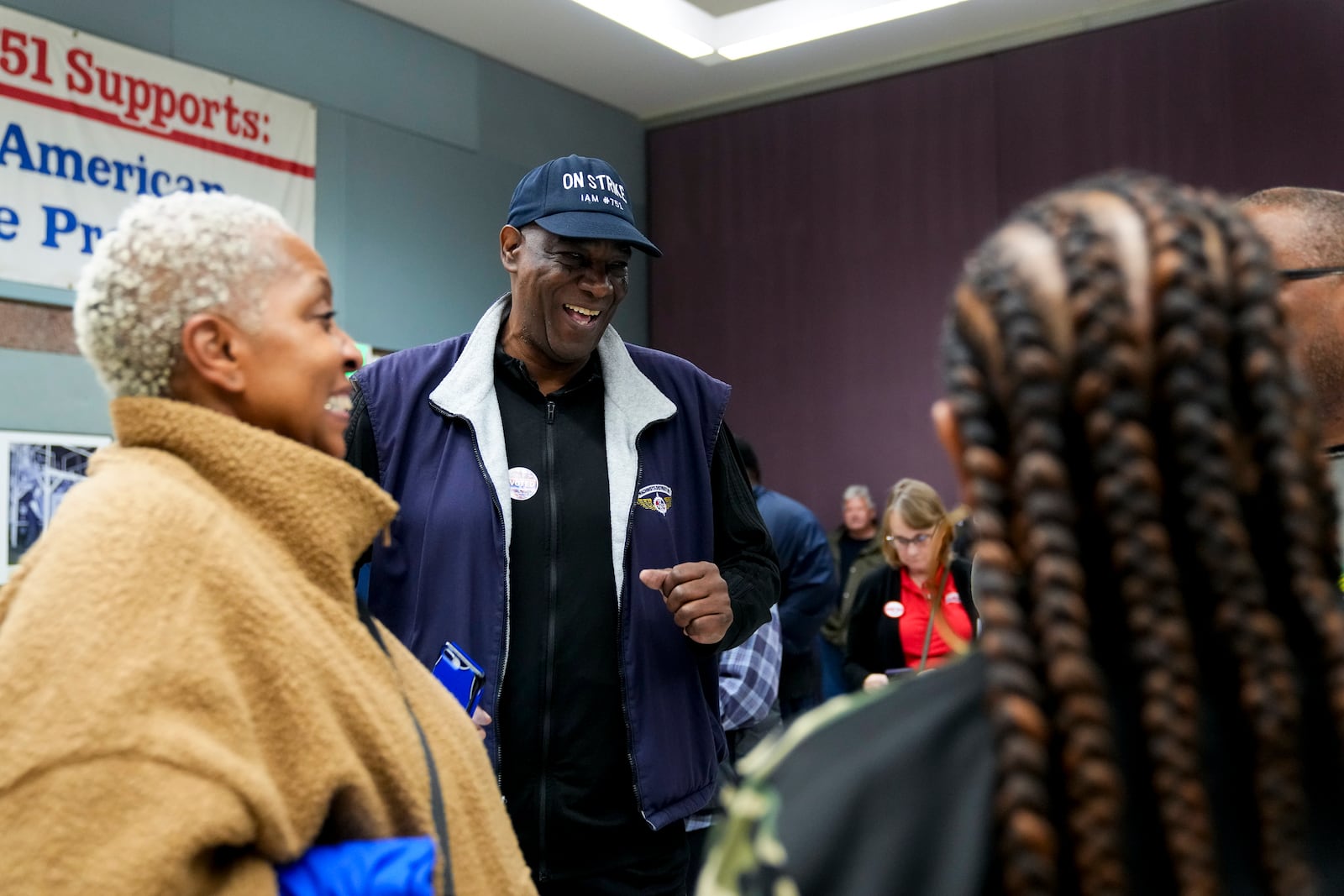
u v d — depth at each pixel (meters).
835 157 6.30
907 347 6.02
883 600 3.28
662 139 6.95
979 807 0.46
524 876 1.04
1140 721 0.47
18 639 0.72
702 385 1.77
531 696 1.53
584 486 1.62
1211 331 0.47
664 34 5.40
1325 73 4.94
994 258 0.52
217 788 0.72
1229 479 0.46
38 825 0.69
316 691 0.81
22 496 3.93
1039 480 0.47
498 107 6.04
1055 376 0.47
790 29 5.34
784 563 3.79
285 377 0.90
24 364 3.98
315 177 5.06
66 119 4.13
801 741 0.52
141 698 0.72
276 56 4.91
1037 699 0.46
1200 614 0.48
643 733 1.55
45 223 4.06
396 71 5.48
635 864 1.55
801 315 6.38
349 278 5.19
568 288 1.61
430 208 5.61
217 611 0.78
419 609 1.54
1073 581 0.46
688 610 1.48
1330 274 0.96
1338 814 0.47
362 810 0.82
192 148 4.55
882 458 6.07
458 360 1.66
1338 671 0.47
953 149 5.91
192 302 0.87
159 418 0.85
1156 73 5.34
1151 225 0.50
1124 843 0.45
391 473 1.59
